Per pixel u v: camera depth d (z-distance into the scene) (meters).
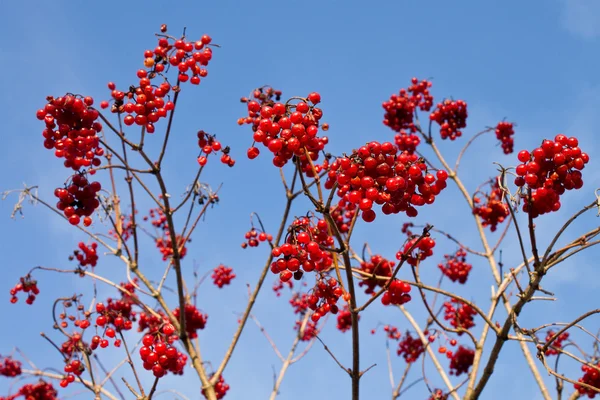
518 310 4.71
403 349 9.04
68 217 5.14
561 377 4.31
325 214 3.85
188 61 5.22
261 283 6.78
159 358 4.55
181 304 6.31
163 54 5.25
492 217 8.38
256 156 4.38
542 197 4.08
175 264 6.26
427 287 4.73
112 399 6.85
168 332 4.66
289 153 3.83
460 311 8.88
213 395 6.18
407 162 3.67
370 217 3.81
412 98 9.62
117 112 5.17
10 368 8.86
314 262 3.94
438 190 3.75
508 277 6.69
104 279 6.64
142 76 5.18
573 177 3.99
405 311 7.45
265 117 3.88
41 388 8.54
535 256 4.34
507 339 4.86
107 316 6.07
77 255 7.37
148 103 5.13
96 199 5.27
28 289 7.09
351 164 3.63
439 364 6.95
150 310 6.65
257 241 7.04
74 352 6.18
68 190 5.15
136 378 4.66
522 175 4.12
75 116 4.81
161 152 5.62
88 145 4.91
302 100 3.84
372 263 6.70
